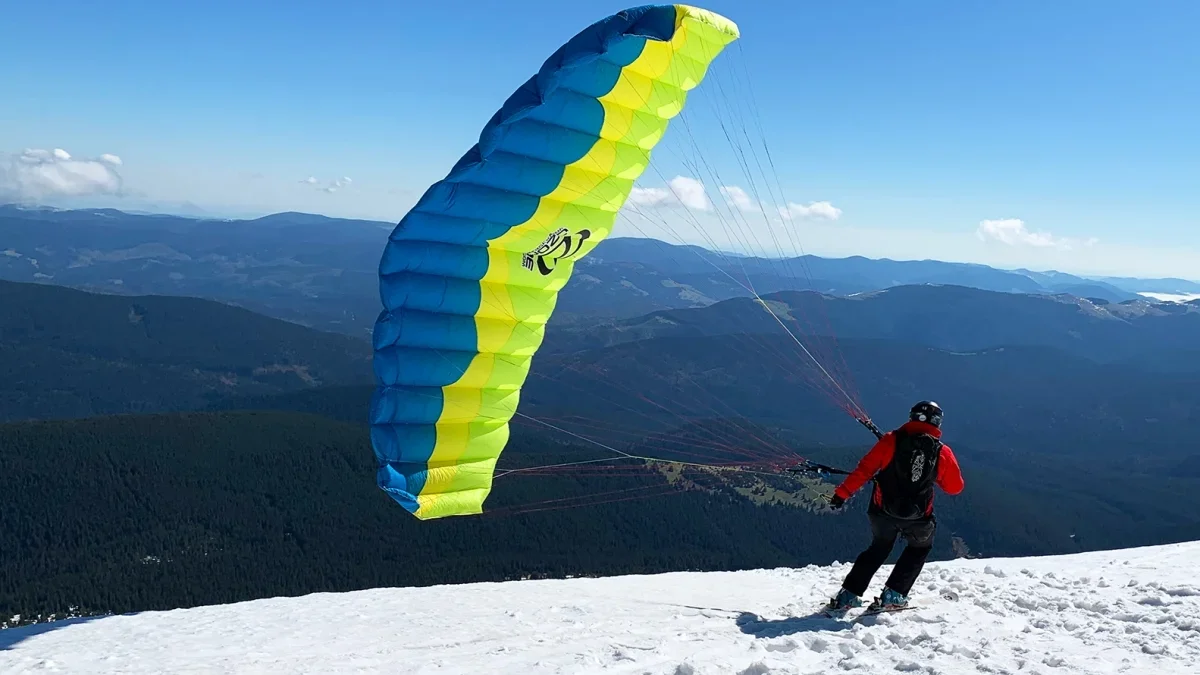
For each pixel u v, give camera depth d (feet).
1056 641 17.08
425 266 24.17
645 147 24.82
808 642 17.63
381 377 24.49
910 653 16.34
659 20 19.61
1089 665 15.07
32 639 21.68
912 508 20.10
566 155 23.62
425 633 20.66
